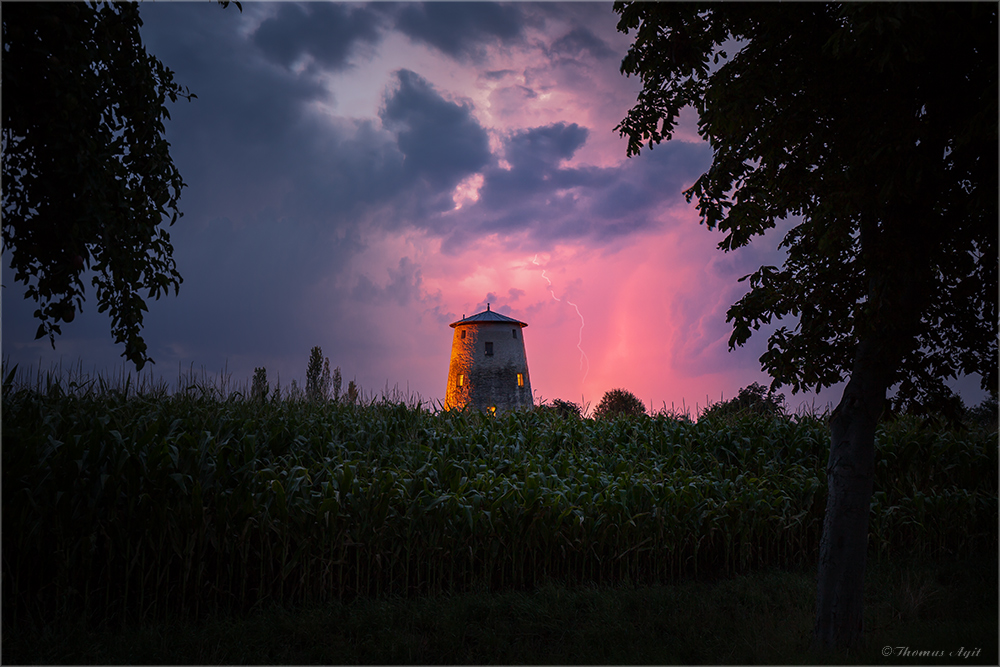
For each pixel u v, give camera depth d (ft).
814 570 29.17
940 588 24.73
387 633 19.11
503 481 26.84
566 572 26.22
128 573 19.70
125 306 20.94
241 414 31.04
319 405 37.11
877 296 18.52
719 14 19.33
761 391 57.00
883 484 35.17
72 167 16.56
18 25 15.40
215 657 17.38
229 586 21.27
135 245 20.56
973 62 16.61
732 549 29.17
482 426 40.01
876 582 25.76
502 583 24.41
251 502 21.54
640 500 28.14
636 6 20.10
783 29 18.44
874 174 17.48
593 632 19.80
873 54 16.49
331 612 20.56
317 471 27.32
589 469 32.14
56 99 16.20
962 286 20.12
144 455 21.48
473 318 125.39
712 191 22.74
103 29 18.21
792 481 32.35
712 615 21.39
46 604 19.24
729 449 39.63
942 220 18.45
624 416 46.09
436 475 26.94
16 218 17.21
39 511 19.20
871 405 19.77
